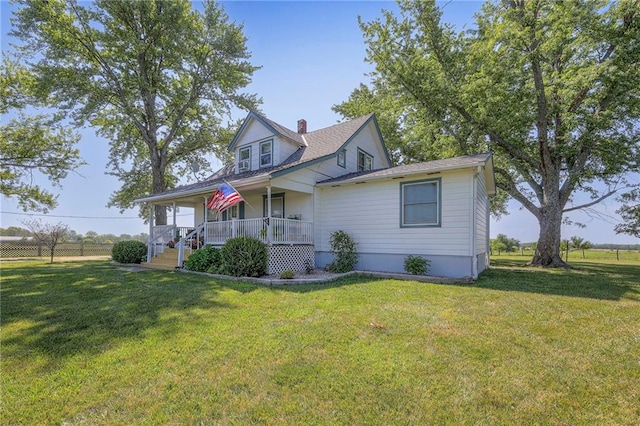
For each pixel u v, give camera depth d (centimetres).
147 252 1377
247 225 1027
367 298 596
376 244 1018
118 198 1975
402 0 1434
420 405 243
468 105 1410
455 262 866
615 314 486
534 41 1229
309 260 1087
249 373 294
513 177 1678
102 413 237
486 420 226
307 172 1099
